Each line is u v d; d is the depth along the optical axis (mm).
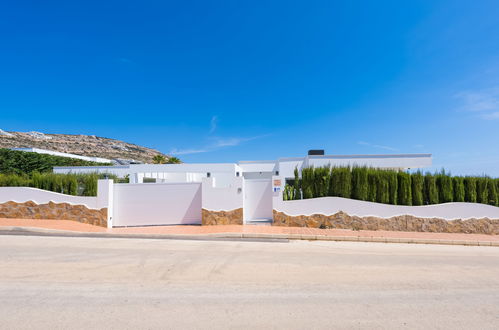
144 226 10938
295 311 3547
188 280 4637
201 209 11023
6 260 5637
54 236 8562
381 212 10406
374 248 7797
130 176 24484
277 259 6160
